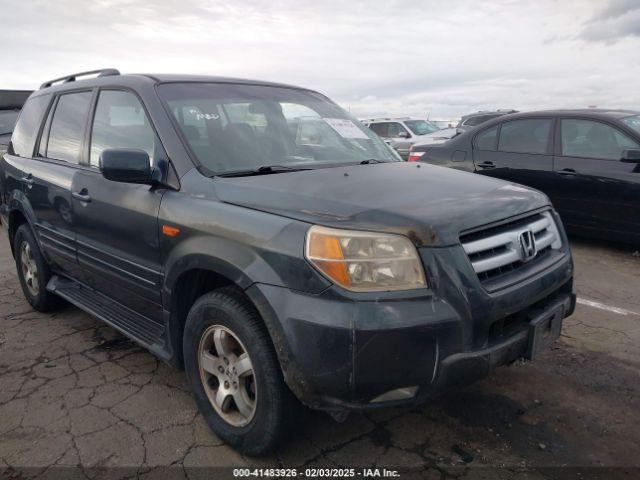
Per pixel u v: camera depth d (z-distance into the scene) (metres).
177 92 3.13
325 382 2.07
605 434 2.68
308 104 3.72
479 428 2.73
